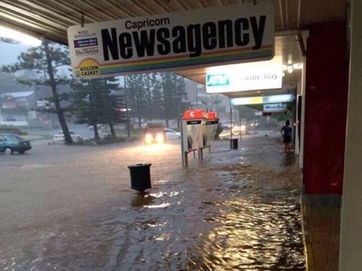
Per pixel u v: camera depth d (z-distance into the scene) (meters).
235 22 3.98
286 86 16.47
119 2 4.34
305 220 5.33
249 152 19.31
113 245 5.25
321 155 6.07
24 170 16.36
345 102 5.89
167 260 4.54
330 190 6.05
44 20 4.96
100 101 42.16
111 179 12.10
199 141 16.94
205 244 4.99
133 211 7.24
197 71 9.91
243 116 83.56
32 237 5.91
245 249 4.68
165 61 4.26
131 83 64.12
